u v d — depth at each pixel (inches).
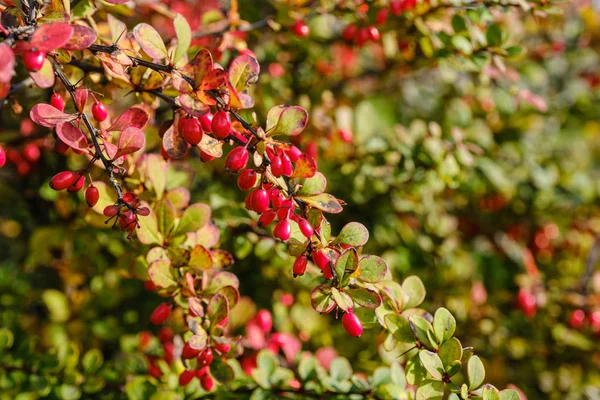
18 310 30.0
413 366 21.2
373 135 31.8
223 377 23.5
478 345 33.1
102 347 31.3
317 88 33.2
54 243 28.1
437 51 26.8
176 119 21.5
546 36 41.0
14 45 18.9
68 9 20.6
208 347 21.5
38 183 30.7
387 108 37.6
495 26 26.4
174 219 22.4
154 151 25.7
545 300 33.8
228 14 26.0
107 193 22.1
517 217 38.4
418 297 22.0
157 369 25.6
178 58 21.0
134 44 22.3
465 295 32.8
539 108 32.7
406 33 27.6
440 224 33.9
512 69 37.5
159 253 22.1
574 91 47.6
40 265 30.1
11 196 31.4
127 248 28.1
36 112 20.1
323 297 20.5
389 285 22.0
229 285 21.9
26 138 28.2
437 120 37.5
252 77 20.5
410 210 32.4
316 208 20.9
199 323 21.5
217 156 20.5
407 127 37.9
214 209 26.3
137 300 31.9
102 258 29.8
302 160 20.4
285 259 25.6
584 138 51.6
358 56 37.9
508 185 34.0
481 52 26.6
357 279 21.2
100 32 24.6
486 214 38.7
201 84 20.3
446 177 27.9
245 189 20.3
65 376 25.3
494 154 34.5
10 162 28.4
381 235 31.5
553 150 42.0
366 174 29.1
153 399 24.4
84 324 29.4
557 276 37.8
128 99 31.4
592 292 35.8
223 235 25.4
